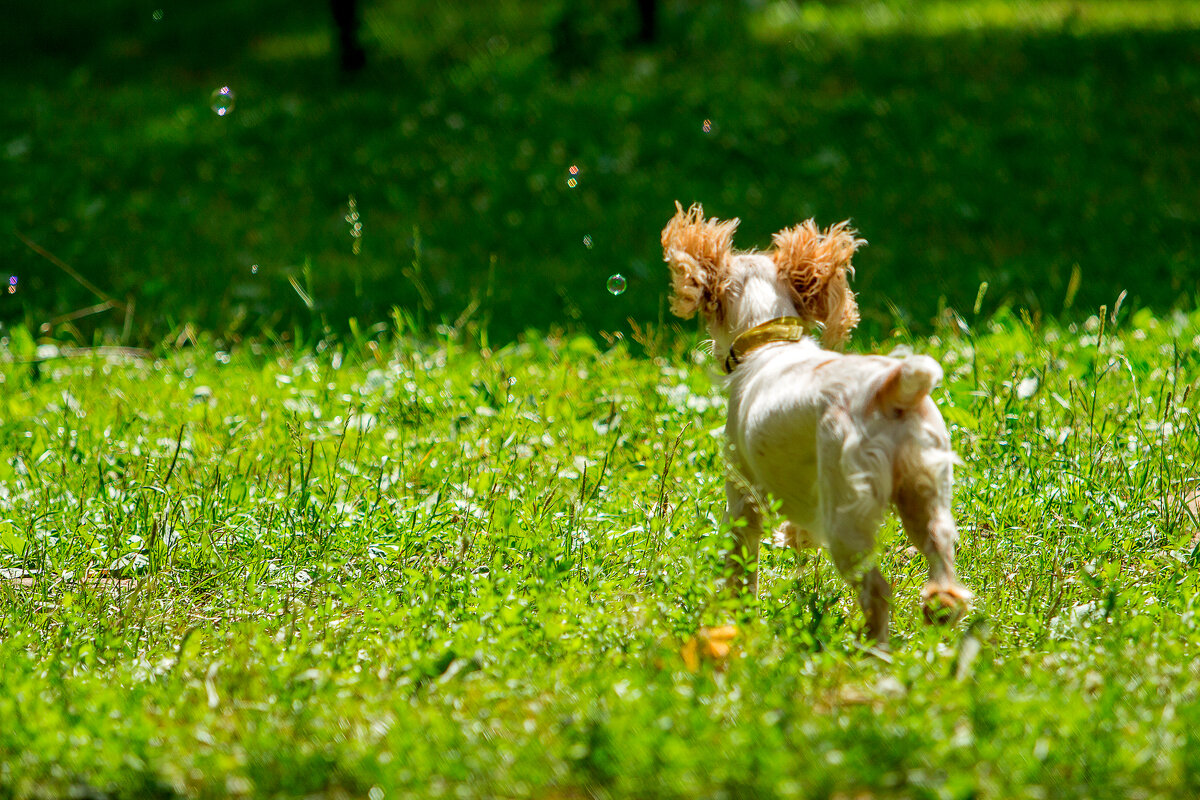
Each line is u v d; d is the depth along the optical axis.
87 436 11.07
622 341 14.12
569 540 8.07
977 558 7.97
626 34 31.81
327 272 20.19
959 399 10.65
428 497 9.41
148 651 7.07
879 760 4.82
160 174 25.47
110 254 21.45
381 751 5.17
